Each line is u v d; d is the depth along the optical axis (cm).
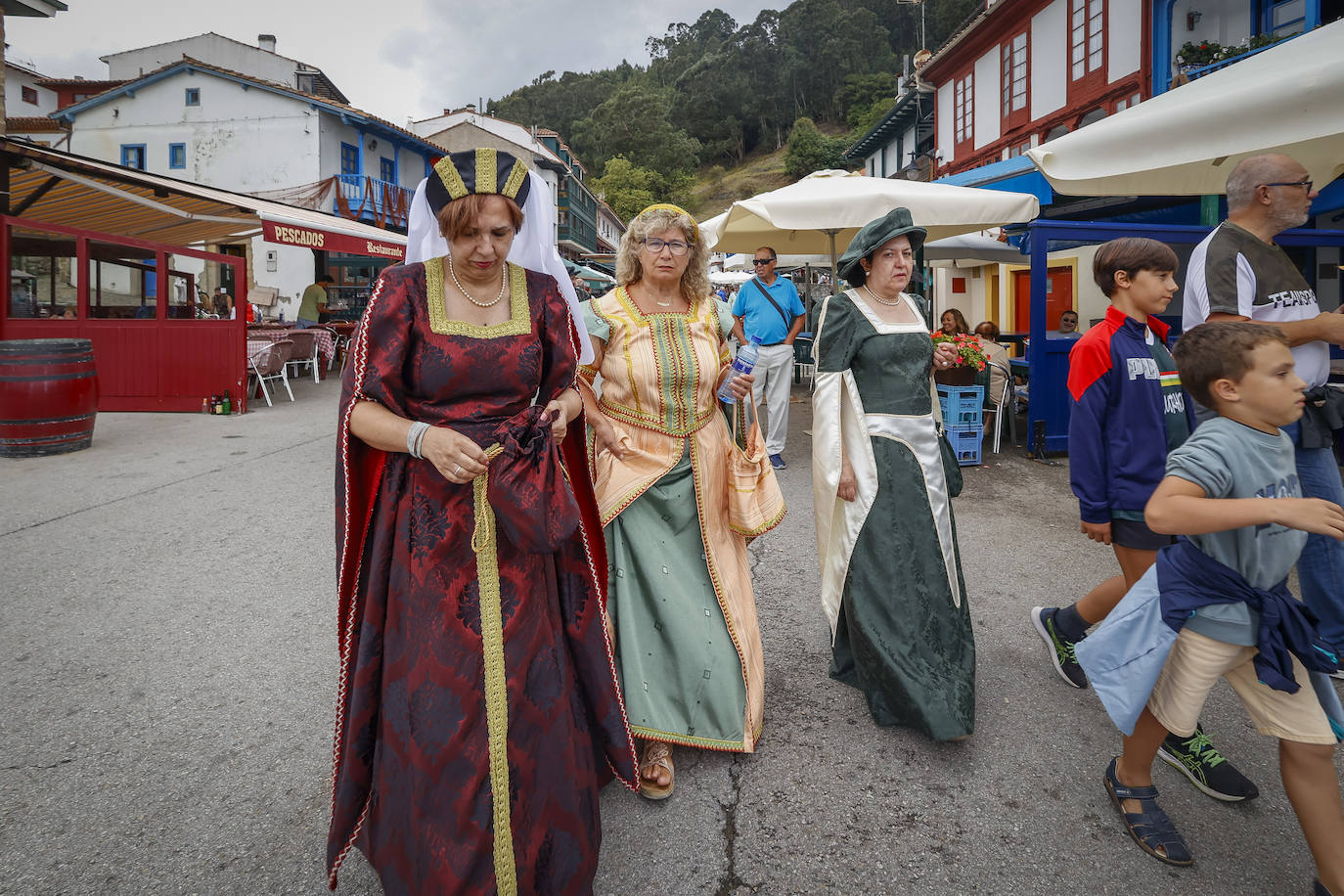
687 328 248
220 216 1092
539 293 186
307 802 225
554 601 185
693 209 9044
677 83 11975
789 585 406
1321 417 268
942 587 259
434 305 172
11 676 299
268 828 213
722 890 191
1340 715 180
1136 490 250
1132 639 198
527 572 174
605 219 6625
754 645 258
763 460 262
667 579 244
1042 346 698
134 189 980
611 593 244
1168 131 381
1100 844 206
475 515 167
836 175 722
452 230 168
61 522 502
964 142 1923
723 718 240
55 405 707
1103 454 255
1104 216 1027
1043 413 705
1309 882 192
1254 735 258
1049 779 235
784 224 614
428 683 160
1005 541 469
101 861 199
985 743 254
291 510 537
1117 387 252
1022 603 373
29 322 901
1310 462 274
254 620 352
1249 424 182
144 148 2388
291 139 2309
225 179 2347
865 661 261
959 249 1182
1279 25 1026
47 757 245
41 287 1800
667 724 234
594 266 4456
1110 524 257
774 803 225
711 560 252
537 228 197
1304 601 286
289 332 1181
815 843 207
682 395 246
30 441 702
